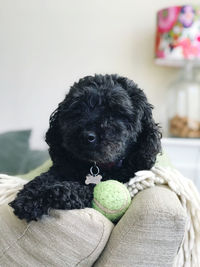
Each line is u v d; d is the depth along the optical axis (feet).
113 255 2.95
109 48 8.45
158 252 2.92
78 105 4.10
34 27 8.46
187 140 7.35
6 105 8.69
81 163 4.15
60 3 8.38
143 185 3.68
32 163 6.79
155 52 7.52
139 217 2.87
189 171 7.47
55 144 4.34
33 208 2.90
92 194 3.45
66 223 2.91
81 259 2.94
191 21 6.98
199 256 3.54
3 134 7.28
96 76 4.40
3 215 3.09
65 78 8.55
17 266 2.96
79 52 8.48
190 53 7.03
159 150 4.27
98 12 8.38
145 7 8.31
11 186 4.09
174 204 3.01
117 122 4.00
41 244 2.93
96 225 2.93
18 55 8.54
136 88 4.37
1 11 8.45
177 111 8.03
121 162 4.18
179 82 8.06
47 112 8.66
